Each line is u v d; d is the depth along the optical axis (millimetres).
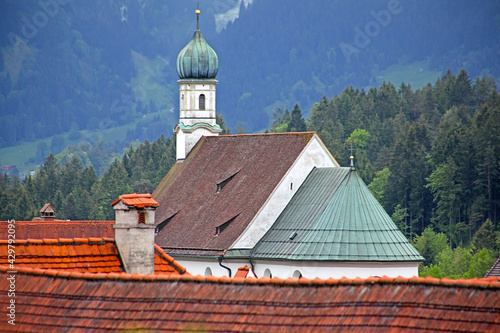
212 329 115062
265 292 117312
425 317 110812
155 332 116500
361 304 113312
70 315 121688
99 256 167875
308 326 112688
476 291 112062
